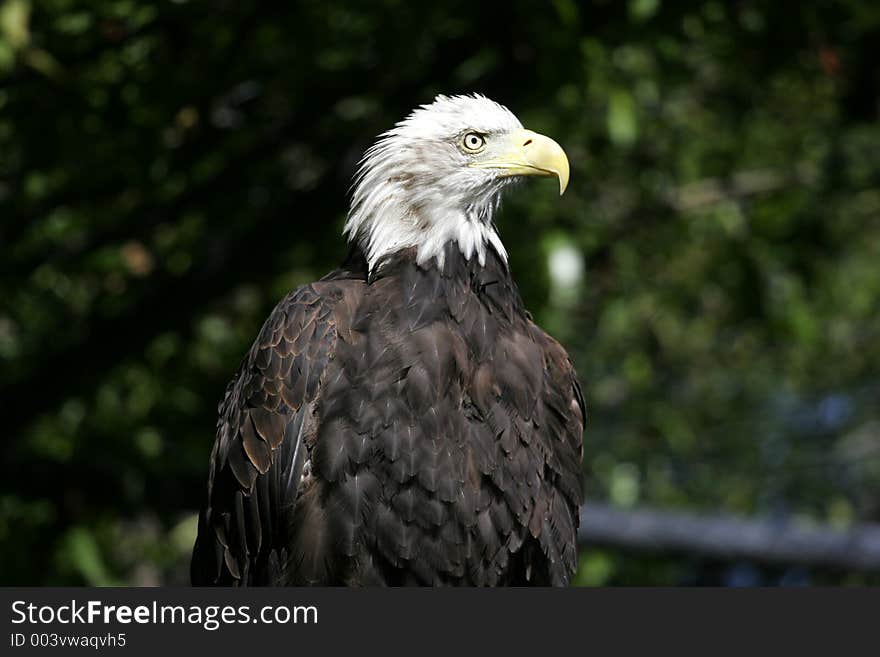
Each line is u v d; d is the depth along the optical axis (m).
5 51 9.45
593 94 11.39
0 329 11.98
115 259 11.48
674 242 14.30
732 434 20.08
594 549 12.27
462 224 7.62
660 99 12.98
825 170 13.91
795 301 13.63
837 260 16.30
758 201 13.78
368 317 7.15
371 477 6.93
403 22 10.44
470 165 7.72
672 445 17.53
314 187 10.84
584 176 12.76
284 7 10.31
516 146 7.77
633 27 10.23
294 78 10.88
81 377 10.94
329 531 6.96
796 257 13.64
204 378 11.86
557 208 12.12
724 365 19.98
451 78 10.84
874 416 20.48
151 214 11.16
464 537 7.03
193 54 10.40
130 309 10.91
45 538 11.29
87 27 9.93
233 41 10.38
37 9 9.91
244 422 7.27
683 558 12.16
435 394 6.95
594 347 16.89
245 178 11.06
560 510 7.60
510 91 10.62
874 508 20.78
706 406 20.06
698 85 13.98
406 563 7.00
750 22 11.00
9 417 10.88
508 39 10.38
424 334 7.09
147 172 10.75
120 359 10.96
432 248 7.46
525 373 7.27
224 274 10.94
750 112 14.01
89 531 11.16
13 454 11.12
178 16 9.98
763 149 14.48
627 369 16.22
